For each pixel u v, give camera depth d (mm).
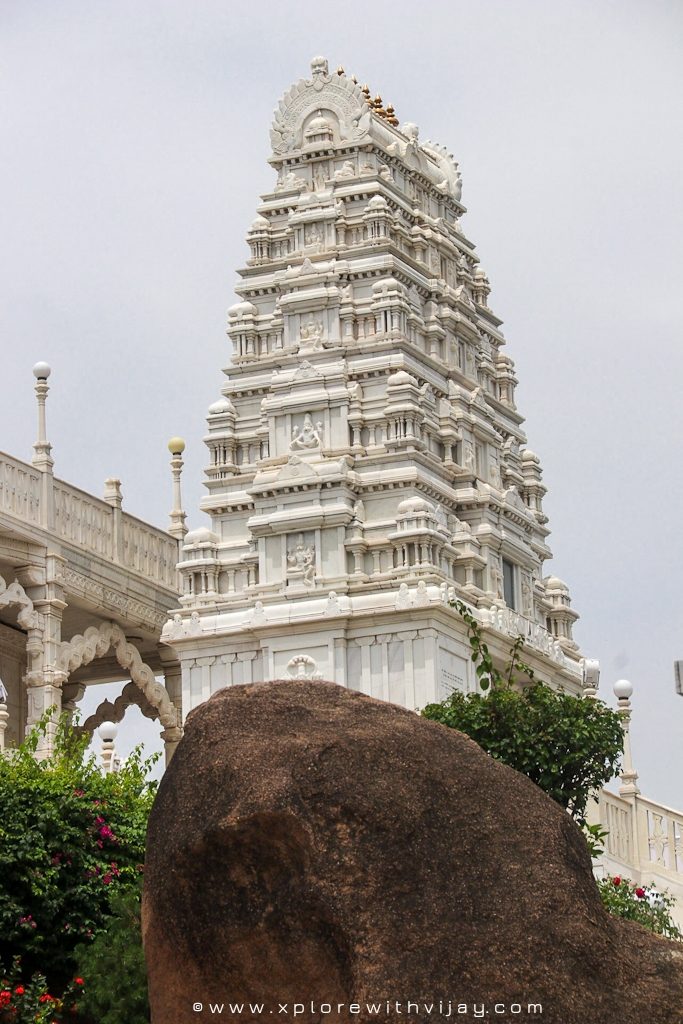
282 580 55438
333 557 55188
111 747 48719
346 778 25547
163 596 62312
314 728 26062
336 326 58312
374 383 57531
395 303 57906
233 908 25641
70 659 57781
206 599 56250
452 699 41812
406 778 25688
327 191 60062
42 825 38969
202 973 25781
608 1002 24906
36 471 57844
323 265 58969
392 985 24641
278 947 25312
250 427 58719
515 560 59250
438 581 54281
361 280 58906
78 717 59219
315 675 53906
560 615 62219
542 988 24828
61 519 58469
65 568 58000
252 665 55031
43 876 38438
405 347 57875
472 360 61844
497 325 64312
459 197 64375
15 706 60156
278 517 55688
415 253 60781
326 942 25109
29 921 38188
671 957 25469
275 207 60406
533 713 40125
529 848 25688
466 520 58219
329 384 57469
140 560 61688
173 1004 25969
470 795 25875
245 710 26422
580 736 39781
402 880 25188
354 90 60812
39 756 54500
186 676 55656
